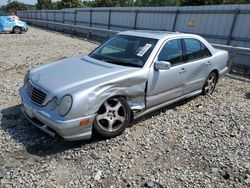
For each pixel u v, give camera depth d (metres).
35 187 3.01
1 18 20.97
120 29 20.86
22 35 20.47
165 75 4.61
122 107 4.07
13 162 3.43
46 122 3.58
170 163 3.62
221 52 6.41
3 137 3.99
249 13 11.21
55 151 3.71
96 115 3.77
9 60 9.98
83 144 3.90
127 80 3.99
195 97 6.30
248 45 11.43
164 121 4.89
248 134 4.61
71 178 3.20
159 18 16.62
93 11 24.44
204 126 4.82
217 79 6.50
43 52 12.24
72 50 13.36
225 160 3.75
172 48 4.87
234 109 5.76
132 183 3.17
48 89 3.65
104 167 3.44
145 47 4.62
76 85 3.67
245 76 9.48
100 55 4.86
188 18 14.43
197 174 3.41
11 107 5.13
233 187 3.21
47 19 37.00
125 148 3.89
